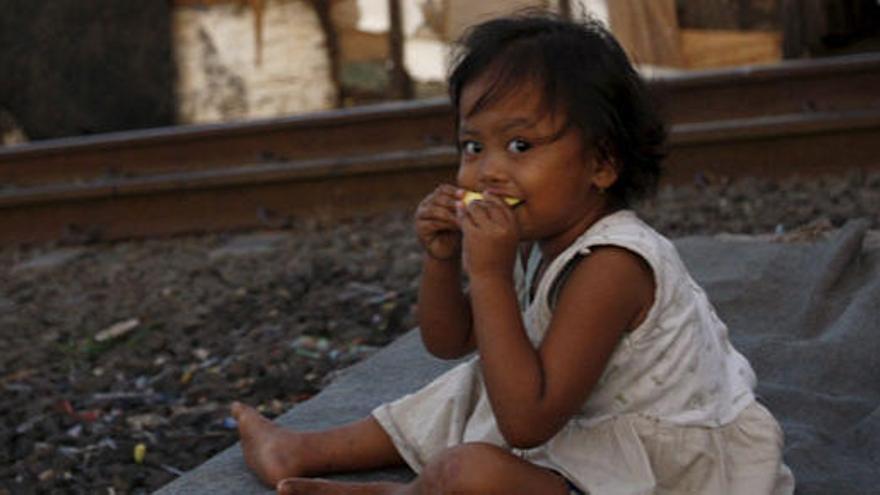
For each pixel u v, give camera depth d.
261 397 4.68
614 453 2.49
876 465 3.11
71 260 7.64
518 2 10.07
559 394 2.31
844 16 10.26
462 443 2.60
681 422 2.47
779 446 2.58
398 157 7.70
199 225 7.98
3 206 8.16
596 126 2.39
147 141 8.41
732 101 7.77
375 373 3.92
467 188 2.47
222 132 8.30
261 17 10.88
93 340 5.79
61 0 11.23
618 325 2.38
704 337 2.54
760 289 4.35
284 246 7.19
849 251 4.41
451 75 2.52
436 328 2.73
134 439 4.37
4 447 4.44
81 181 8.49
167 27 11.07
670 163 7.41
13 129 11.47
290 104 10.92
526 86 2.37
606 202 2.53
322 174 7.79
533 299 2.63
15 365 5.56
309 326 5.50
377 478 2.97
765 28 10.55
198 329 5.76
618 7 10.54
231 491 3.00
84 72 11.27
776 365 3.77
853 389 3.65
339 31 10.82
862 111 7.29
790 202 6.61
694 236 5.69
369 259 6.60
